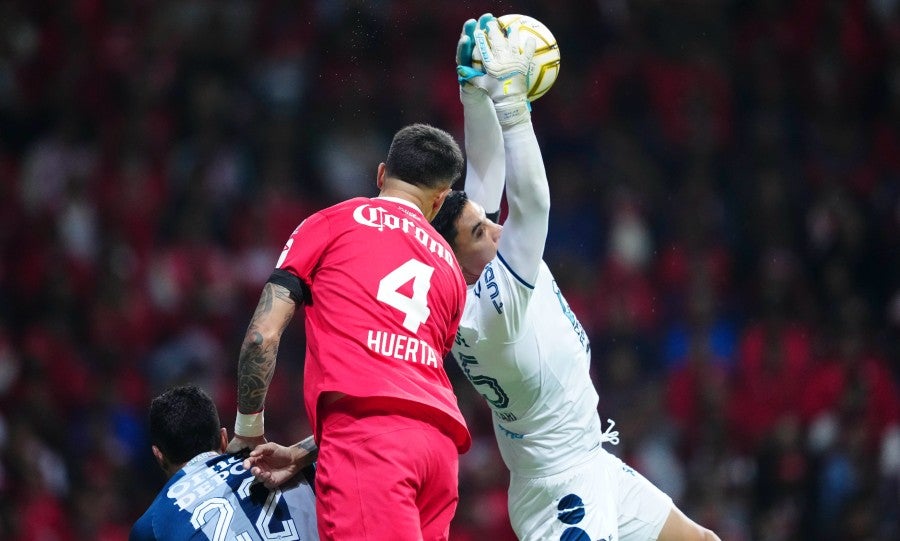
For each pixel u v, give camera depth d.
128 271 41.72
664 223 45.78
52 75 49.56
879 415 39.53
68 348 39.91
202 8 50.84
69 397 39.03
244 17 50.72
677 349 41.78
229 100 48.34
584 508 18.23
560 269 42.50
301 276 15.35
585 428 18.45
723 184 48.03
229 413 39.09
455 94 49.03
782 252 45.28
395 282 15.28
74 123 47.84
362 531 14.45
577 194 45.41
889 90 52.31
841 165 49.53
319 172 46.91
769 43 52.22
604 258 43.97
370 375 14.78
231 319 41.50
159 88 48.59
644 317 42.16
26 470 35.41
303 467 15.98
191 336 40.34
